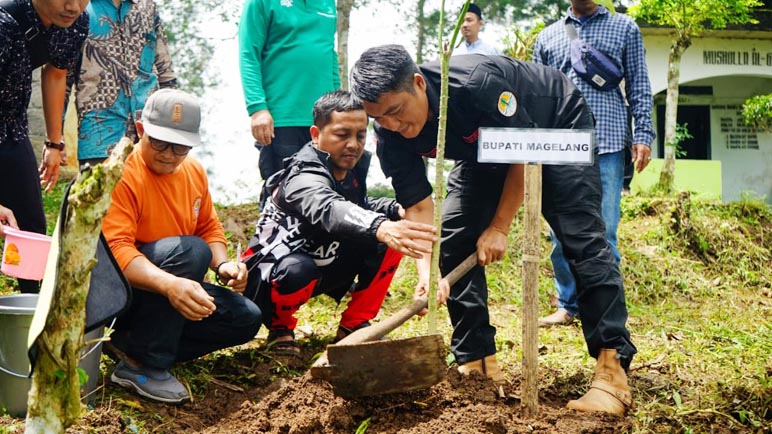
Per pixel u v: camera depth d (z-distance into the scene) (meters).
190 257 3.77
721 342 5.47
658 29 14.64
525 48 9.73
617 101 5.69
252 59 5.44
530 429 3.34
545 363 4.61
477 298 4.09
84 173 2.28
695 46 15.41
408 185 4.04
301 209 3.96
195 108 3.79
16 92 4.07
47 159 4.77
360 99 3.48
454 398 3.56
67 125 10.01
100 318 2.77
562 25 5.88
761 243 9.18
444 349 3.35
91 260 2.33
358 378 3.31
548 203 3.80
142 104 5.50
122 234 3.67
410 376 3.33
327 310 5.59
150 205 3.82
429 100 3.57
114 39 5.36
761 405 3.99
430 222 4.07
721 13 11.63
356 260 4.55
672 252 8.41
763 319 6.63
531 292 3.44
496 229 3.91
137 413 3.58
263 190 4.74
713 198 10.75
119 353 3.76
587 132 3.36
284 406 3.60
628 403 3.66
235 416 3.64
